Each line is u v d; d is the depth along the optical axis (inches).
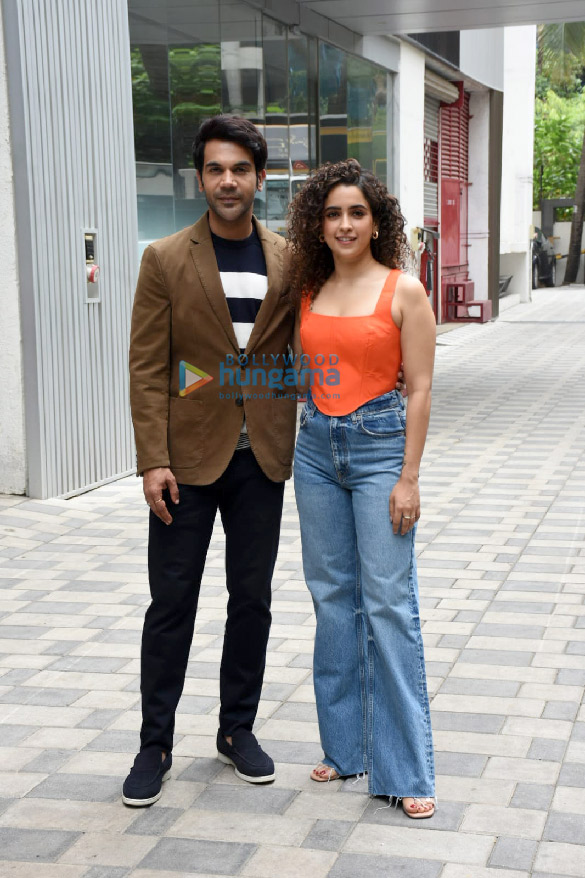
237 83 386.0
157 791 126.3
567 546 228.5
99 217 286.7
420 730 123.0
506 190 937.5
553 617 185.6
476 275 830.5
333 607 128.6
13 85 253.1
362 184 120.0
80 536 244.5
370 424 122.1
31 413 266.1
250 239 128.0
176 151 341.7
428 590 201.3
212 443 126.6
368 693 127.1
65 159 270.8
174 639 127.9
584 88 1824.6
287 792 128.6
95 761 137.7
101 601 201.0
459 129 790.5
